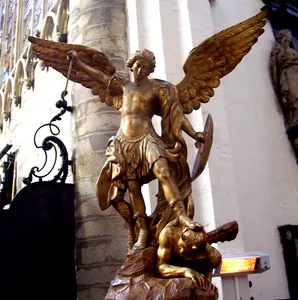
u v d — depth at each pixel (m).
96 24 4.24
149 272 2.03
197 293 1.83
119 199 2.29
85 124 3.89
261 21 2.60
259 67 5.12
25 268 3.48
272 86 5.15
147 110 2.38
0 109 8.78
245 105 4.68
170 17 4.12
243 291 3.16
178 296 1.81
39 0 7.65
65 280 3.56
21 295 3.40
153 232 2.20
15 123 7.73
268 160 4.58
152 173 2.26
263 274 3.93
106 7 4.32
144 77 2.46
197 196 3.50
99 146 3.76
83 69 2.70
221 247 3.33
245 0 5.45
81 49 2.81
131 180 2.27
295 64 5.10
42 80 6.47
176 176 2.28
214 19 4.84
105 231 3.47
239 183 4.17
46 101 6.04
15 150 7.28
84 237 3.57
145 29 4.15
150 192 3.49
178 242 2.01
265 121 4.80
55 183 3.82
